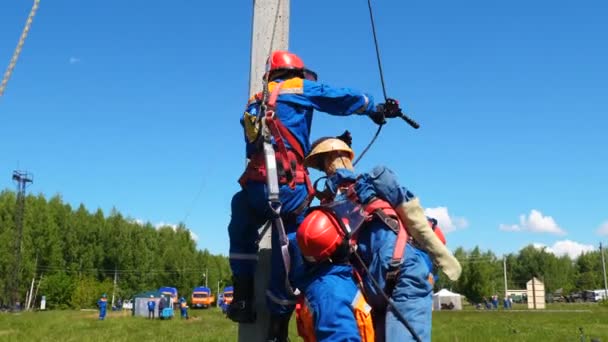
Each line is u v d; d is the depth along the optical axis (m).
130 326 35.72
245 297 4.29
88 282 85.00
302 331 3.77
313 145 4.30
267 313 4.39
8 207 81.06
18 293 76.44
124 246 94.31
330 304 3.52
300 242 3.65
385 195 3.77
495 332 29.34
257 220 4.20
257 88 4.80
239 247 4.29
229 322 40.31
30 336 27.67
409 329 3.48
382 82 4.30
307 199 4.05
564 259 141.62
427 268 3.69
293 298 4.02
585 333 28.19
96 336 27.47
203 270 105.44
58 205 90.94
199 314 55.22
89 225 92.31
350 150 4.27
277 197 3.73
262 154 3.96
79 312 65.31
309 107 4.07
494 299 84.94
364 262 3.77
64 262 87.69
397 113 4.31
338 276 3.65
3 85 4.68
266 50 4.86
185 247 103.50
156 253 99.00
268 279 4.43
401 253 3.62
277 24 4.91
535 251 140.50
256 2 4.97
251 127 3.96
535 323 38.88
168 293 54.38
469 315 54.59
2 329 33.16
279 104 4.03
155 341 24.75
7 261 77.19
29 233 81.38
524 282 137.00
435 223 4.18
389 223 3.72
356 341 3.45
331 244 3.61
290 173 3.94
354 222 3.69
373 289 3.67
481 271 95.75
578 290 138.38
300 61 4.33
